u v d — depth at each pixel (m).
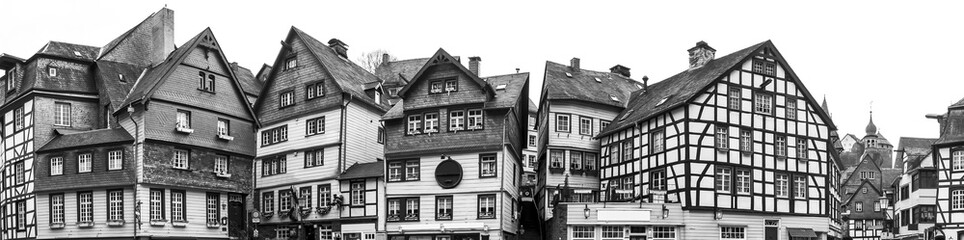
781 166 40.72
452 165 39.38
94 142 37.97
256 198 46.84
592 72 50.72
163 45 43.50
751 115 40.47
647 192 41.16
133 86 41.41
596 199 42.78
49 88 39.50
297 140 45.34
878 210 78.56
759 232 39.50
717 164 39.09
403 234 39.75
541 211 45.81
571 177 45.03
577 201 39.56
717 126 39.56
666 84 46.41
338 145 43.16
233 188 40.88
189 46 39.97
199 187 39.12
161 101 38.41
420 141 40.12
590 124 46.56
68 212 38.22
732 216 39.00
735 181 39.34
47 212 38.62
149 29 44.31
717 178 39.00
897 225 59.56
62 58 40.56
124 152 37.56
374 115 46.75
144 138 37.38
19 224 39.97
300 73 46.06
